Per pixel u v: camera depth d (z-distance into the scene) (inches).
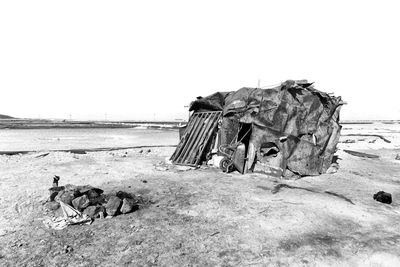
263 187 361.1
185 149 530.3
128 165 496.4
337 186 380.5
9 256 181.2
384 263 182.2
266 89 472.7
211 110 557.9
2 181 357.7
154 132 1440.7
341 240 211.8
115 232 220.4
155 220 246.2
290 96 460.4
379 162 589.3
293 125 446.9
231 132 484.1
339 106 501.0
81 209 253.6
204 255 187.6
